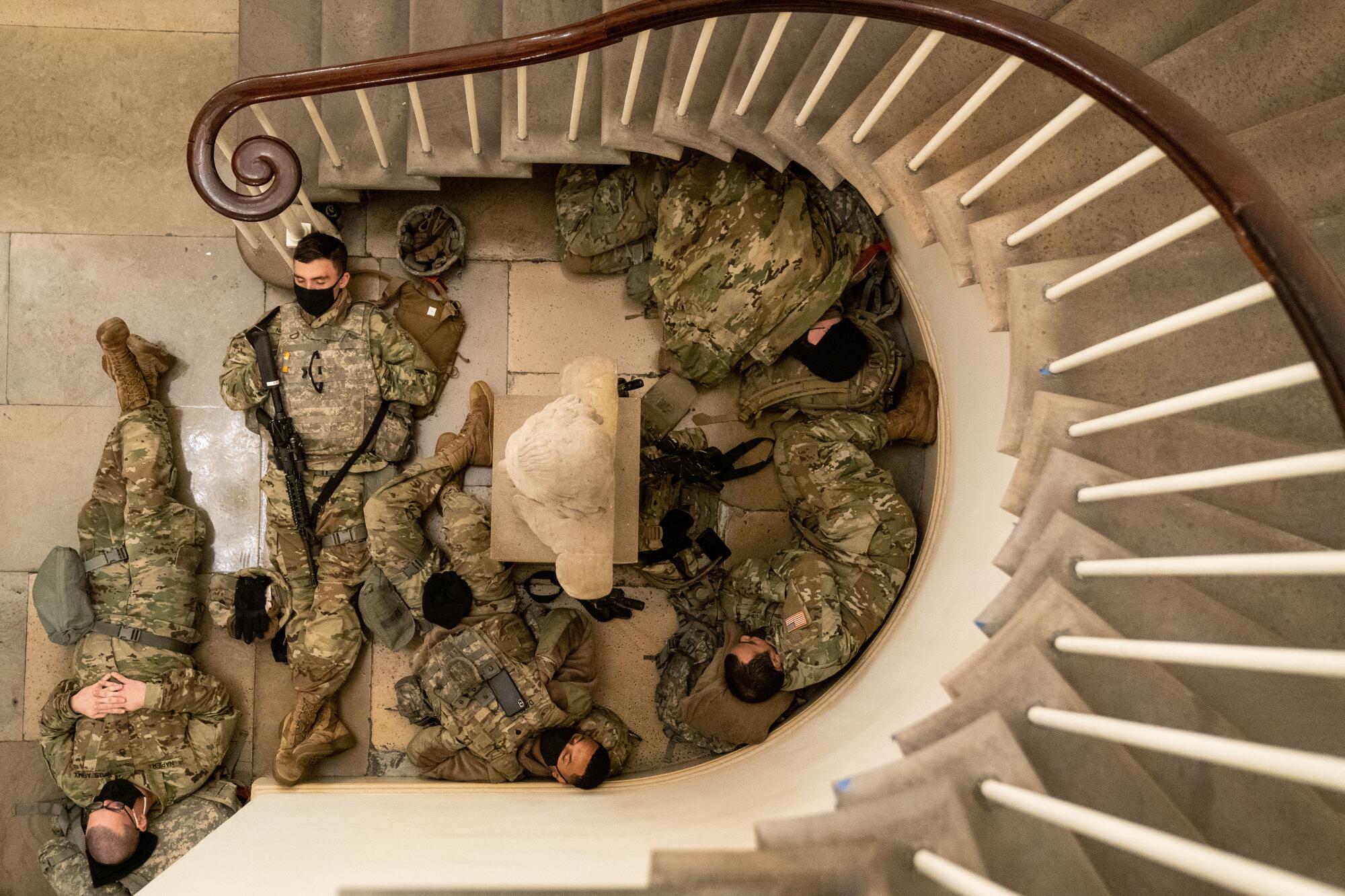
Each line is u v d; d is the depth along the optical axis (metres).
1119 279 1.81
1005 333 2.39
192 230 3.30
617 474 2.81
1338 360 1.07
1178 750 1.16
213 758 3.07
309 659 3.06
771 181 2.94
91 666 3.01
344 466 3.12
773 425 3.30
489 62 2.09
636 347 3.34
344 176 2.90
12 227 3.26
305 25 2.96
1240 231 1.21
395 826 2.39
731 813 2.10
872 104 2.33
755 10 1.91
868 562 3.02
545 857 1.82
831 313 3.02
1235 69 1.85
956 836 1.39
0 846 3.13
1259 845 1.44
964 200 2.05
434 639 3.05
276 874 1.86
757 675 2.81
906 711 2.16
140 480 3.04
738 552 3.29
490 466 3.28
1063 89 2.13
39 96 3.29
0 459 3.23
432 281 3.27
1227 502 1.67
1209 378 1.74
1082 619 1.59
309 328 3.05
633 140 2.66
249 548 3.27
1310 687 1.50
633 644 3.25
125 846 2.83
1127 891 1.46
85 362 3.26
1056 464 1.72
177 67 3.33
